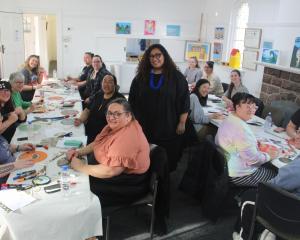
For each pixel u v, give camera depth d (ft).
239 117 7.94
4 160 6.68
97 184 6.74
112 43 25.03
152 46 9.03
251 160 7.77
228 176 7.72
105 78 10.45
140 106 9.55
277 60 15.12
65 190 5.66
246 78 19.95
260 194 5.83
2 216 4.99
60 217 5.28
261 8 18.24
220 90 16.85
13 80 11.15
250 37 19.20
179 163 12.23
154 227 8.09
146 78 9.29
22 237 5.15
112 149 6.53
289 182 5.92
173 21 25.62
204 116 11.38
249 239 6.27
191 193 9.17
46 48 31.14
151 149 7.29
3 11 22.16
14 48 23.16
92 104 10.94
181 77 9.32
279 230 5.62
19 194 5.45
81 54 24.76
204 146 8.50
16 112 9.41
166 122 9.35
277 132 10.02
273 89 15.74
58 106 11.87
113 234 7.82
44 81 17.11
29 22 27.45
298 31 13.87
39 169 6.36
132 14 24.77
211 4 24.64
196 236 8.00
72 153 7.02
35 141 7.89
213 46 24.29
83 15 23.97
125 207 6.84
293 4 14.15
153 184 6.92
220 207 8.14
